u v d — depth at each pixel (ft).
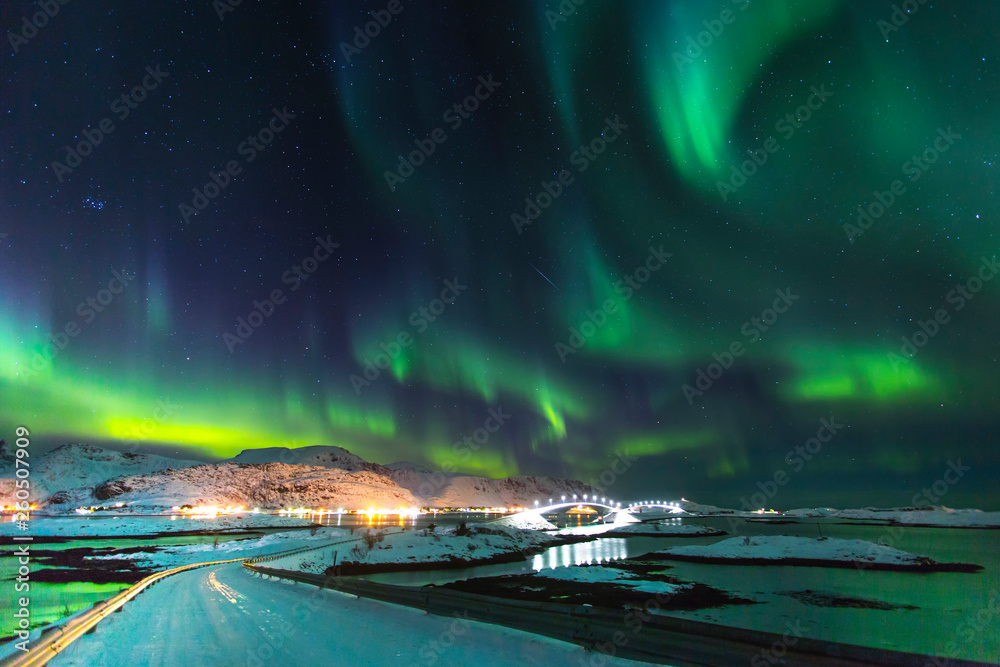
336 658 39.78
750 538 281.54
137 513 594.65
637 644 35.65
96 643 46.91
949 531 540.11
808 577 189.37
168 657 40.83
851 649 26.78
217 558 215.51
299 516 596.70
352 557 208.74
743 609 126.82
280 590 94.22
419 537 254.88
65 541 308.81
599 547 334.24
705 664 31.24
